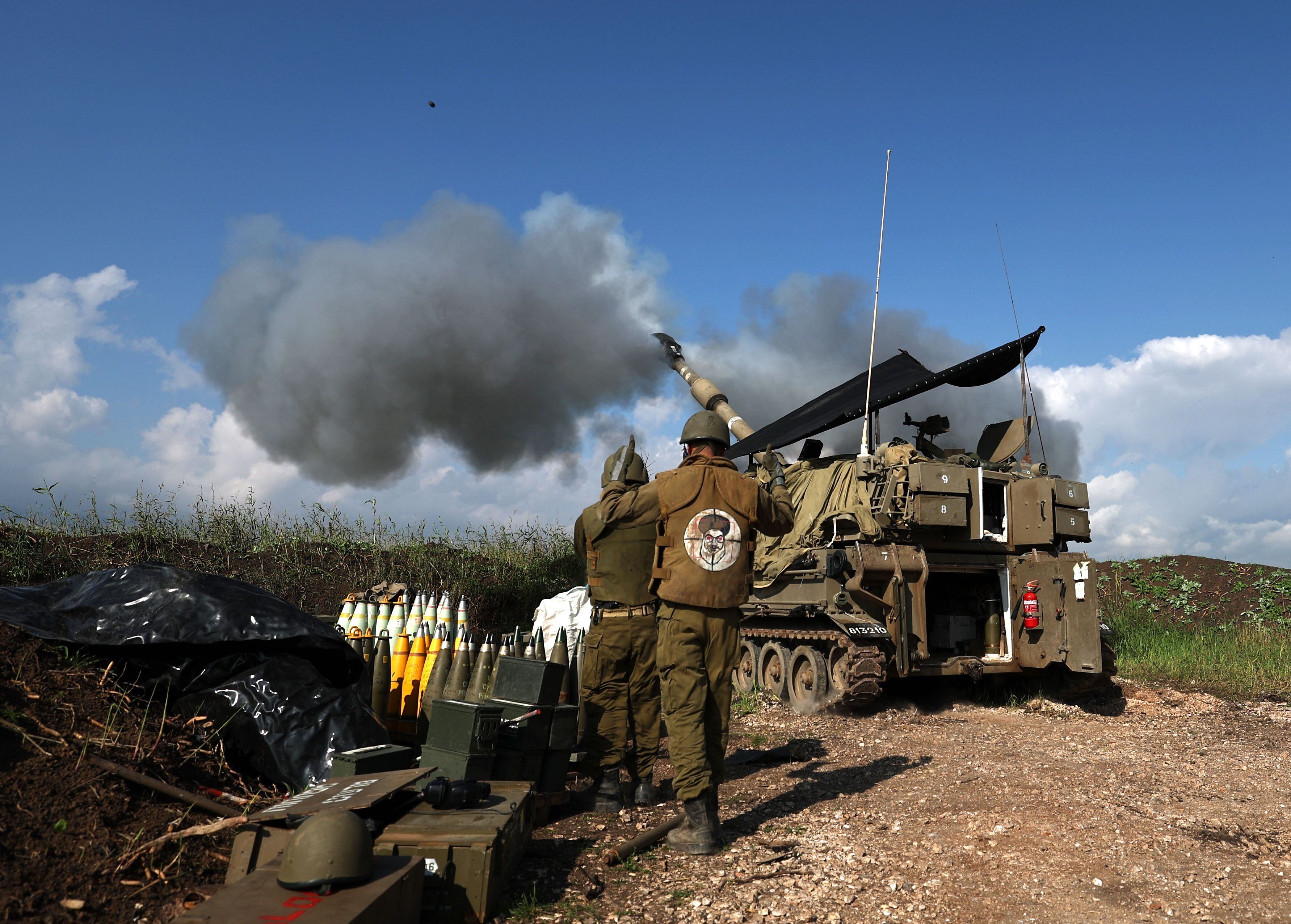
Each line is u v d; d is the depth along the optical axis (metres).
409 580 12.63
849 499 10.76
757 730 8.83
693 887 4.20
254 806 4.47
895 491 10.18
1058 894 4.15
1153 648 13.73
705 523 4.97
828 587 10.16
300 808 3.65
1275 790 6.29
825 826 5.26
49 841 3.52
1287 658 12.98
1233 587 17.59
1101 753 7.56
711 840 4.76
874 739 8.30
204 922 2.77
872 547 10.05
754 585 11.49
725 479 5.07
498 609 13.02
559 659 6.66
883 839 5.00
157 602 5.11
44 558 9.57
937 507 10.16
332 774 4.46
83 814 3.74
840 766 7.04
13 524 10.20
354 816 3.22
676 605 4.93
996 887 4.24
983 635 11.37
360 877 3.10
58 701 4.43
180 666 5.02
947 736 8.48
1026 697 11.12
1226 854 4.77
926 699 11.08
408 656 6.51
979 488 10.58
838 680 9.87
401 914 3.24
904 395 11.68
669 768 6.88
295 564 12.09
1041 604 10.56
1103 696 11.02
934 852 4.74
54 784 3.84
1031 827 5.16
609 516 5.30
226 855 3.87
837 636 9.77
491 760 4.95
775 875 4.38
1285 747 7.99
